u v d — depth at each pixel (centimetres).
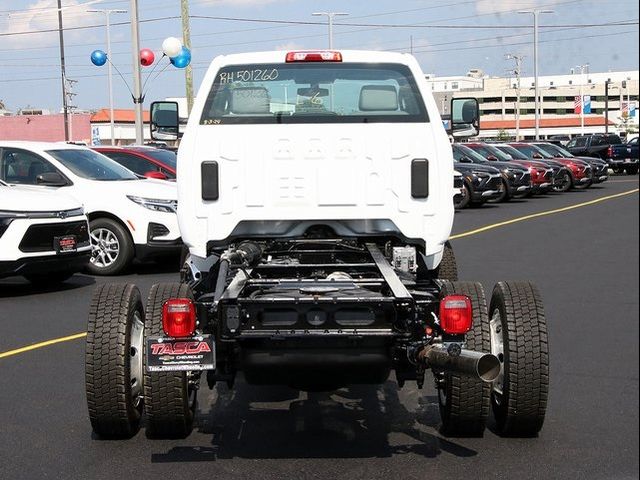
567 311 915
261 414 612
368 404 634
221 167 586
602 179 3192
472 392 515
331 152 585
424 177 586
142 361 542
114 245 1242
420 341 494
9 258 1032
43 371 723
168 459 520
